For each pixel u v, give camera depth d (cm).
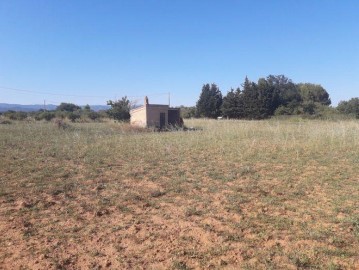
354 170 1048
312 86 7975
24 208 748
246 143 1625
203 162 1224
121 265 504
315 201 760
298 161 1197
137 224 657
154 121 2947
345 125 2128
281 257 507
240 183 934
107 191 878
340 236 574
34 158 1309
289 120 4069
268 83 6247
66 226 651
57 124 2812
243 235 592
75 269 497
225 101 6356
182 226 640
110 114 4347
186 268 489
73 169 1123
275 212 700
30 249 557
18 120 4212
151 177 1010
